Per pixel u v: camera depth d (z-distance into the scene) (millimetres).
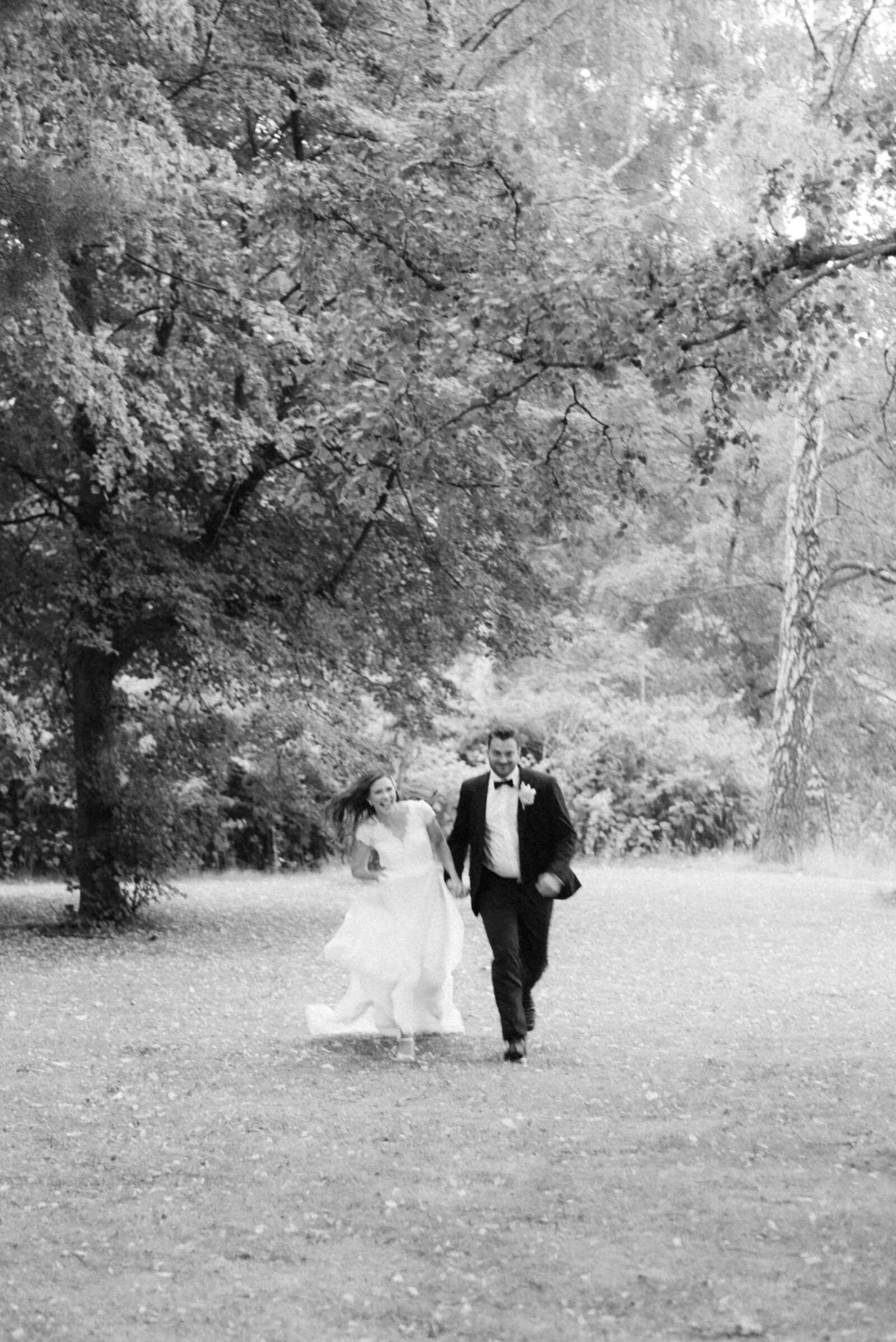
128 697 19766
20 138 12438
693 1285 5332
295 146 17375
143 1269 5633
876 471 28906
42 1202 6484
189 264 15781
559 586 23875
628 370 16406
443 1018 10562
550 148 17016
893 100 10070
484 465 17016
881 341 22344
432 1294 5309
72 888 18375
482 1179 6742
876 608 34438
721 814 30875
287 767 19719
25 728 20078
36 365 14133
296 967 14562
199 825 19516
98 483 17172
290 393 17219
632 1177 6719
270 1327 5020
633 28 27438
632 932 17312
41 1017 11398
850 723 34938
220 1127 7789
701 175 28766
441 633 19062
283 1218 6211
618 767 30938
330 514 17766
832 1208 6184
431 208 11570
